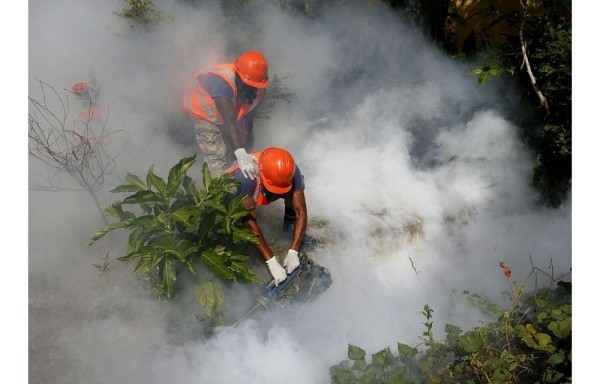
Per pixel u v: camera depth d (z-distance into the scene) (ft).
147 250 10.59
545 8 16.46
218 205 11.07
